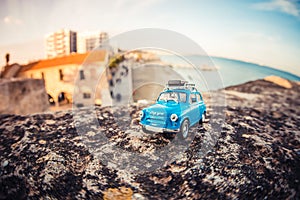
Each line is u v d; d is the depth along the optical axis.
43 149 0.18
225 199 0.12
